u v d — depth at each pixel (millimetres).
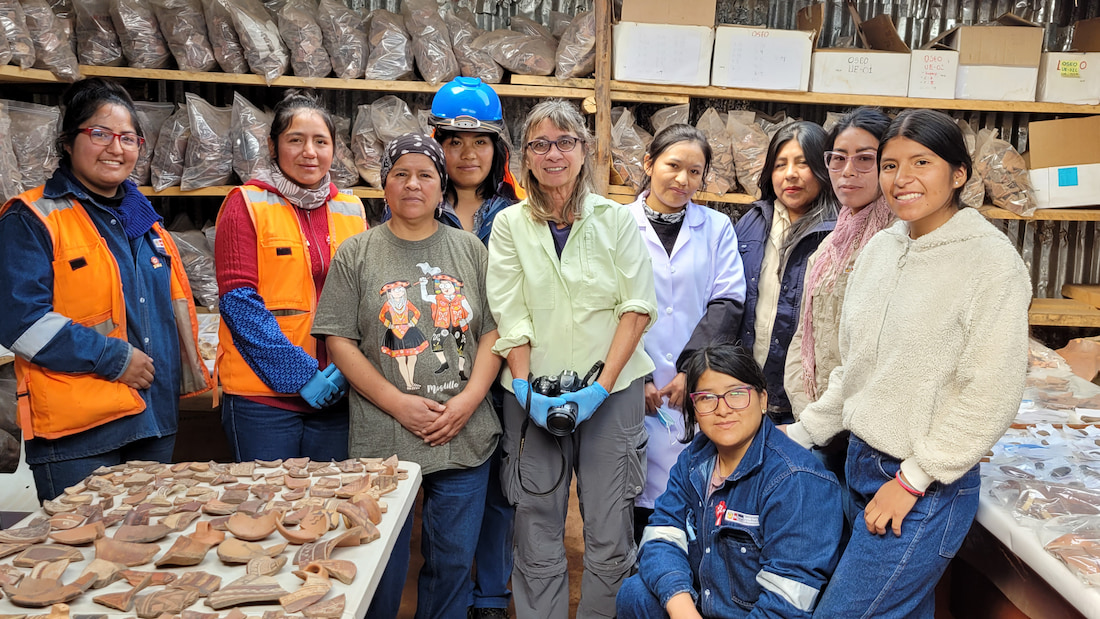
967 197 3521
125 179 1973
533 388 1900
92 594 1133
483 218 2295
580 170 1966
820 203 2293
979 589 1980
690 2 3281
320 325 1891
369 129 3359
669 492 1812
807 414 1800
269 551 1255
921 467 1419
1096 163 3412
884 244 1601
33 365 1777
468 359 1915
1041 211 3479
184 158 3250
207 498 1465
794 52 3352
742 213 3779
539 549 2031
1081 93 3438
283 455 2020
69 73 2994
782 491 1585
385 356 1864
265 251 1984
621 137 3414
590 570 2051
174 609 1084
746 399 1611
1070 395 2326
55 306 1791
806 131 2295
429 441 1856
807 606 1528
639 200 2502
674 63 3340
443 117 2211
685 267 2395
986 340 1367
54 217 1784
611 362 1918
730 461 1693
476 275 1965
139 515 1354
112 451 1866
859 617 1481
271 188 2023
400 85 3322
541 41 3453
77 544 1268
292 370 1933
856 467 1594
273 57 3205
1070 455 1857
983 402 1355
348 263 1888
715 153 3453
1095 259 3994
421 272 1888
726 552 1659
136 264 1927
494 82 3387
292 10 3270
